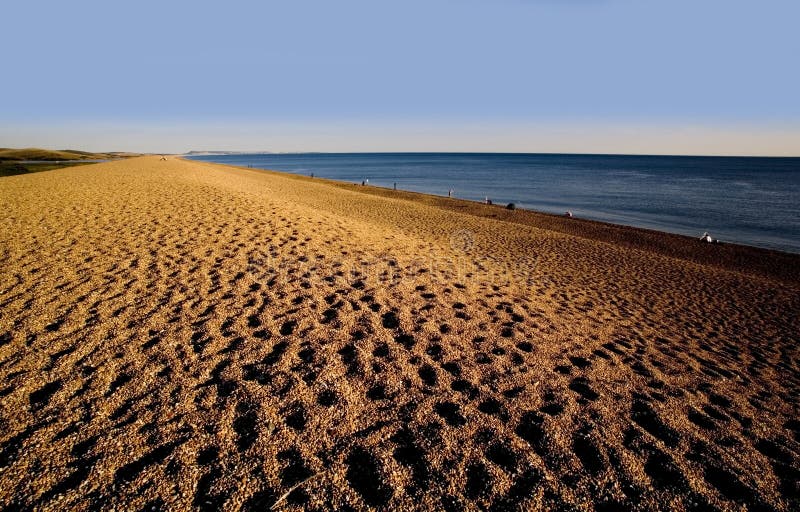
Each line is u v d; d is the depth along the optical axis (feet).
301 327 14.19
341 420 9.42
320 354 12.34
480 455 8.64
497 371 12.45
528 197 121.90
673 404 11.74
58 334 12.58
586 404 11.08
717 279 32.91
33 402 9.36
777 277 41.65
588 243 44.50
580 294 24.91
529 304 20.45
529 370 12.75
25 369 10.64
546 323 17.78
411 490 7.60
